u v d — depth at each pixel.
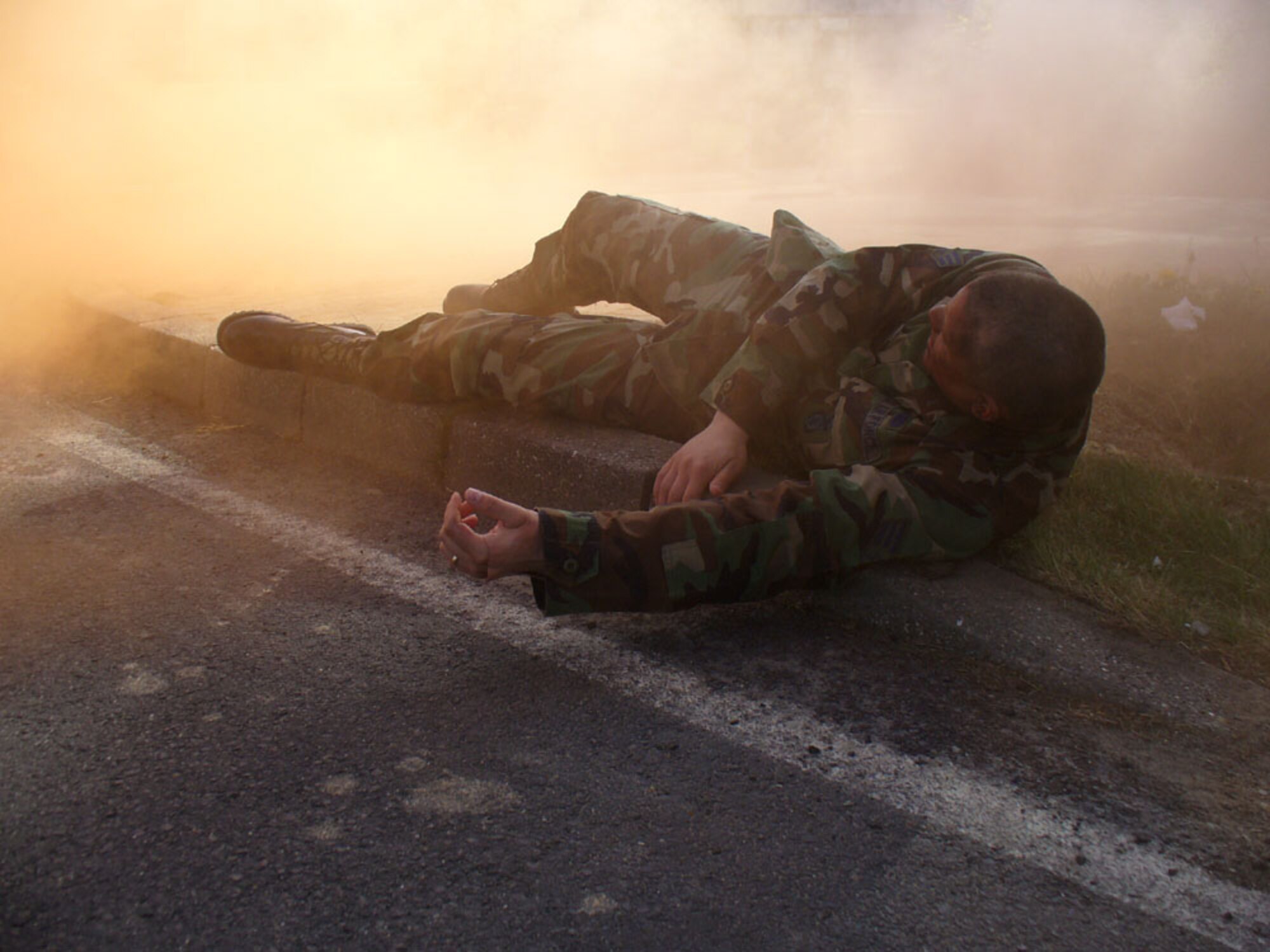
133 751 1.73
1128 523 2.54
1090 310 1.99
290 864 1.51
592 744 1.80
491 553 1.86
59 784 1.65
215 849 1.53
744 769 1.75
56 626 2.11
